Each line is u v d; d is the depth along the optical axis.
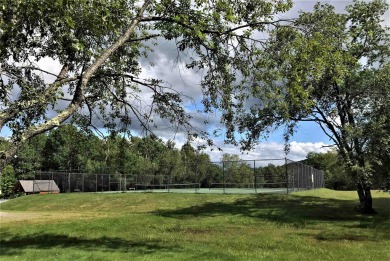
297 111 20.41
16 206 34.78
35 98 7.60
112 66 12.03
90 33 9.41
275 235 14.45
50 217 22.38
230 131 11.64
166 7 9.90
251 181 31.97
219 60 10.72
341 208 23.09
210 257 9.97
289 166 31.14
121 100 11.44
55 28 7.41
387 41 21.00
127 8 10.67
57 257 10.15
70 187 48.12
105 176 46.09
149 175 41.00
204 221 18.72
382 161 18.67
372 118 19.00
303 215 20.42
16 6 6.60
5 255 10.48
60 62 9.77
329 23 11.23
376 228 16.39
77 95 7.98
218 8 9.77
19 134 7.05
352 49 20.31
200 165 34.75
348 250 11.20
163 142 11.59
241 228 16.55
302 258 9.93
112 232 15.48
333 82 19.06
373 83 19.44
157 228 16.52
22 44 8.14
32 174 74.12
